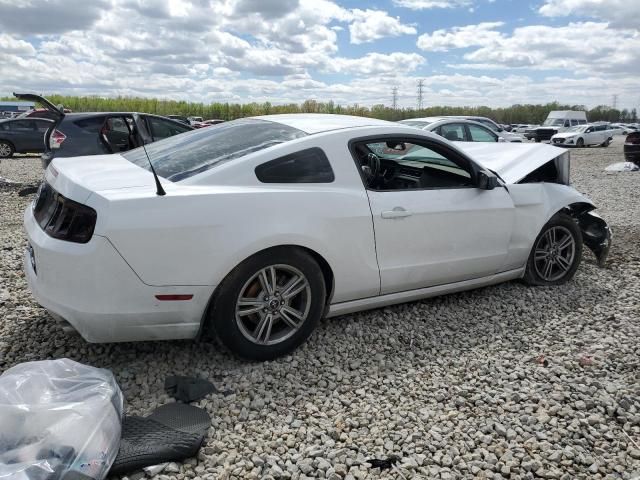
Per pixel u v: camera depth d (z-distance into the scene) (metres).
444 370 3.28
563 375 3.23
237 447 2.47
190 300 2.90
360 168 3.53
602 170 15.82
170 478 2.21
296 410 2.80
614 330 3.94
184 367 3.14
